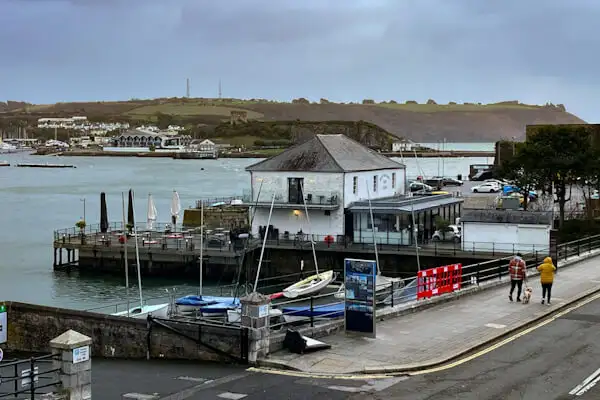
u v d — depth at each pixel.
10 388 24.19
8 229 95.06
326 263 60.16
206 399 19.28
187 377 21.89
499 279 37.31
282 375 21.28
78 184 182.38
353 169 64.94
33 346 30.41
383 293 38.81
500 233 57.00
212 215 78.50
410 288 35.94
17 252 76.94
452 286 32.88
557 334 26.00
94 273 64.81
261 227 65.94
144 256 62.81
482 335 25.41
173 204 71.50
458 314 29.14
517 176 73.25
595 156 67.50
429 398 18.84
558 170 66.50
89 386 17.97
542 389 19.48
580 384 19.89
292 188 65.56
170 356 25.50
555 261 41.50
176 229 73.62
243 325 23.02
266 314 23.08
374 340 24.75
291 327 26.38
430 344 24.22
